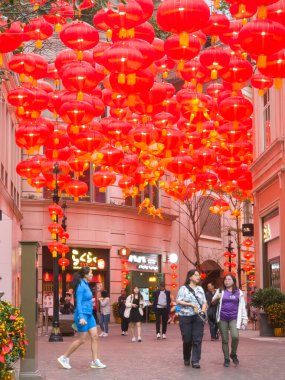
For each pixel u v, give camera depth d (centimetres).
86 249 4269
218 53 1289
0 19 1161
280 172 2711
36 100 1470
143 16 1029
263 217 3159
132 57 1074
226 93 1531
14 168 3562
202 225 5322
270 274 3052
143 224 4662
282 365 1602
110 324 4206
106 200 4369
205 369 1533
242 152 1920
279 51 1079
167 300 2677
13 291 3197
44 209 4109
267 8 994
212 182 2375
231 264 4447
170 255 4844
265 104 3106
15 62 1314
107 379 1384
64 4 1170
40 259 4078
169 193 2414
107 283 4338
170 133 1630
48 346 2342
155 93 1310
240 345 2195
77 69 1243
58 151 1802
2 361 1018
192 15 991
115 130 1658
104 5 1016
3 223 2661
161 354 1925
